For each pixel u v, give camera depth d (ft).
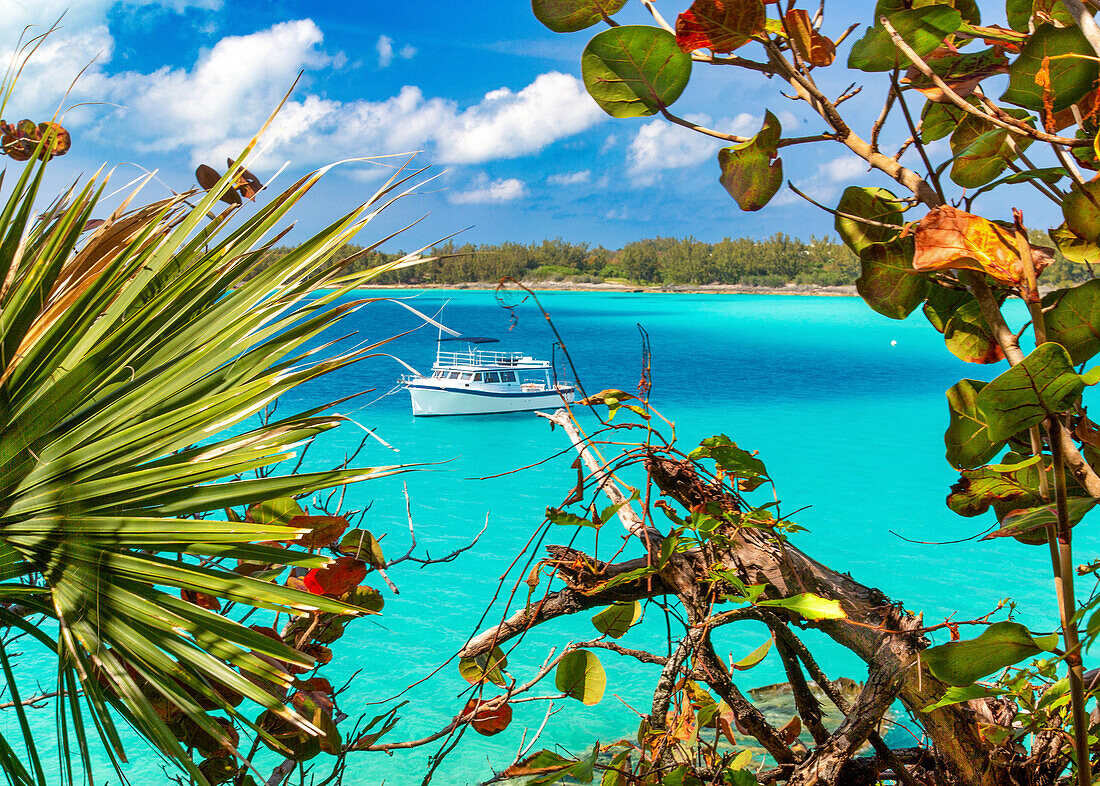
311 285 4.30
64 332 4.15
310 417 3.95
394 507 67.21
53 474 3.80
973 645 2.31
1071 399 2.05
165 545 3.65
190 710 3.46
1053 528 2.39
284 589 3.65
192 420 3.86
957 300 3.05
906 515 64.34
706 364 193.36
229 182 4.57
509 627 6.02
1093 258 2.95
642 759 4.99
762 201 2.78
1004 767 4.62
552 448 98.27
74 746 25.57
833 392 147.02
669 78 2.68
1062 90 2.52
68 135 6.49
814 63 2.85
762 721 5.87
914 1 3.14
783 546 5.05
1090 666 26.04
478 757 27.30
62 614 3.49
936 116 3.24
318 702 5.11
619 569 5.91
